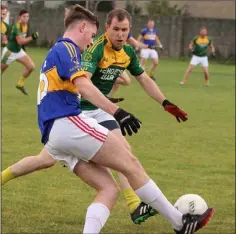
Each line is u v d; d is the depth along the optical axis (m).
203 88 43.16
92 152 9.55
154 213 11.57
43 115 9.58
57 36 76.44
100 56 12.10
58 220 13.09
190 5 86.56
